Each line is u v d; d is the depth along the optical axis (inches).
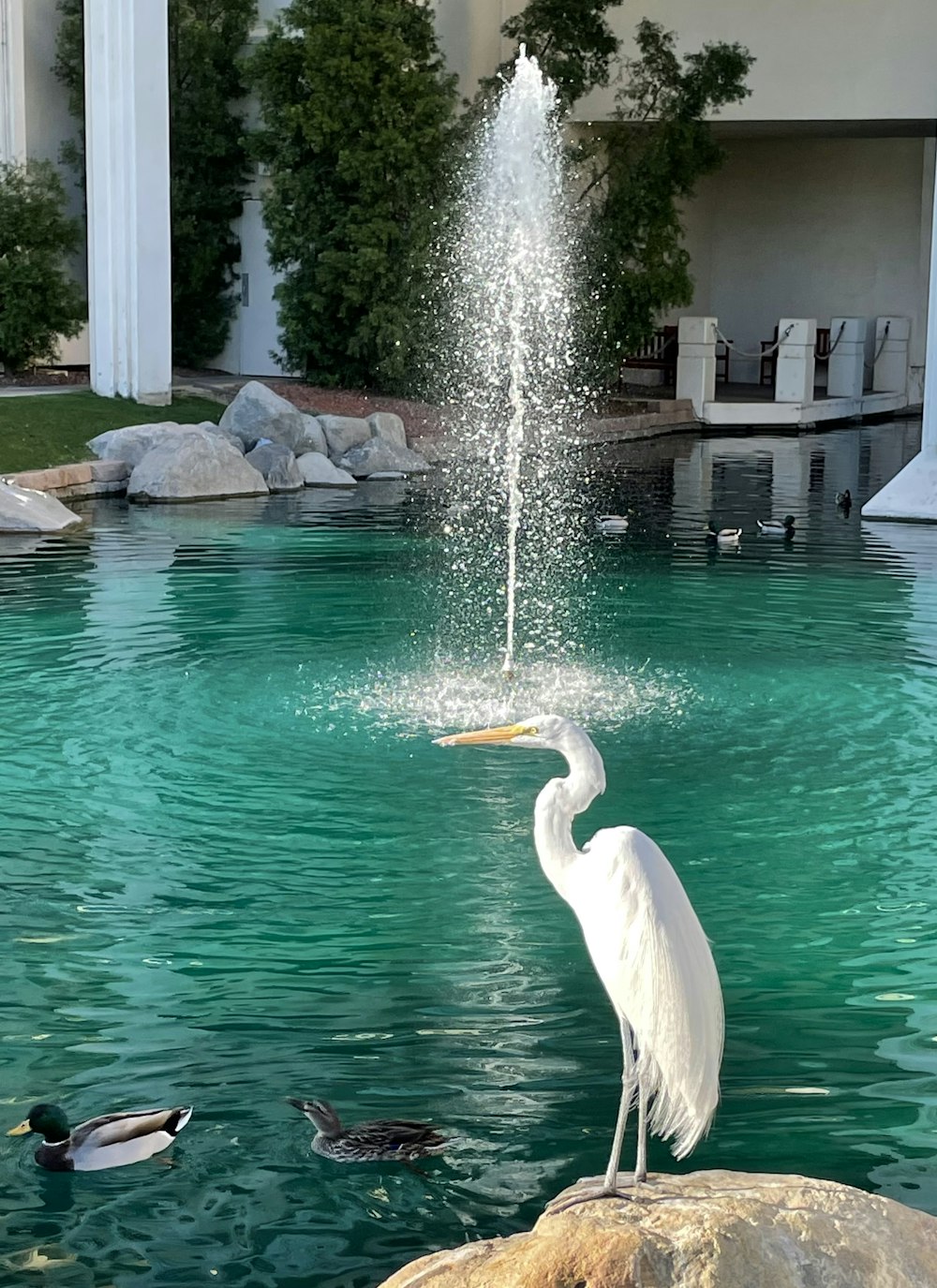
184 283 1386.6
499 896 319.9
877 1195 178.7
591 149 1344.7
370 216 1269.7
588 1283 161.8
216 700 464.8
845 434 1408.7
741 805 376.8
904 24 1380.4
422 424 1226.0
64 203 1184.2
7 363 1198.3
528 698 473.4
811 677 503.5
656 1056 168.1
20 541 756.6
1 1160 222.4
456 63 1395.2
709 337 1428.4
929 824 364.2
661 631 573.0
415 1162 220.1
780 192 1690.5
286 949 293.6
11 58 1279.5
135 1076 245.3
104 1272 197.3
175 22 1347.2
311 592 638.5
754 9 1418.6
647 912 167.0
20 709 451.8
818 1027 263.0
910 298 1652.3
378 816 366.9
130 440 970.7
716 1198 174.1
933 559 742.5
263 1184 215.2
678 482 1041.5
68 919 306.5
